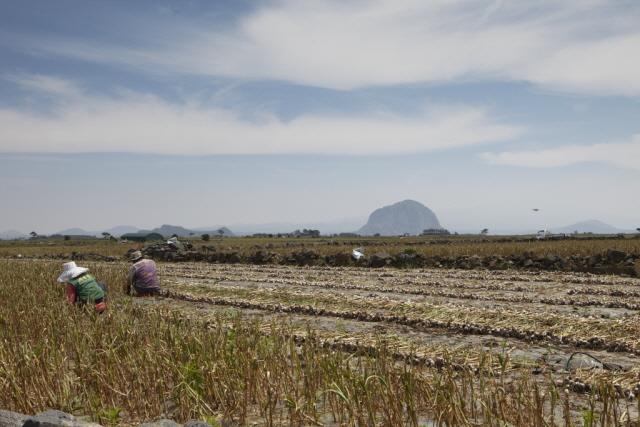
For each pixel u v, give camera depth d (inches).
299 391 304.0
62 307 520.4
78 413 291.9
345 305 616.1
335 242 2955.2
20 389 302.5
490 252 1338.6
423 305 591.8
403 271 1147.9
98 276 920.9
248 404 301.1
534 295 740.0
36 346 362.9
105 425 275.0
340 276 1057.5
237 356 325.4
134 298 745.0
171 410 294.2
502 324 492.7
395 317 545.0
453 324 505.0
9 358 341.4
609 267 1076.5
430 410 279.0
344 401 276.1
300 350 394.0
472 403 274.4
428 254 1332.4
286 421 278.4
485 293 762.8
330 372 304.3
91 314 473.7
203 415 274.5
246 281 978.1
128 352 345.4
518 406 264.4
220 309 634.2
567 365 357.4
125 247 2436.0
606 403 251.4
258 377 308.8
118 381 313.3
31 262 1419.8
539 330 466.0
